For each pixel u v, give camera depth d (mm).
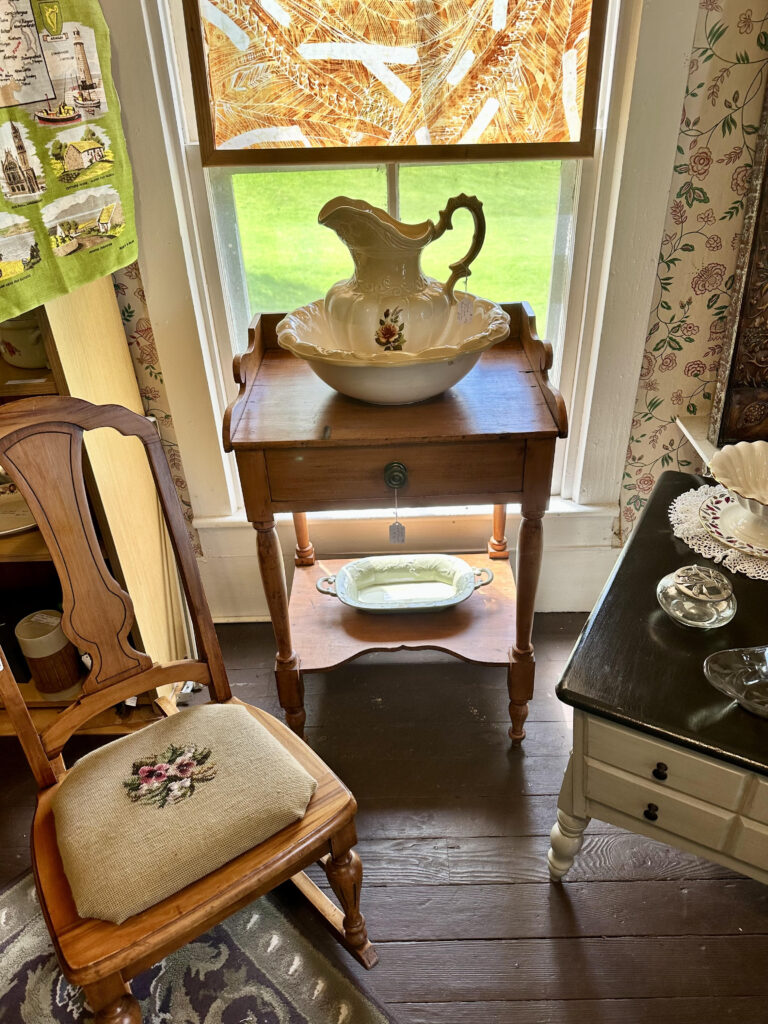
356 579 1837
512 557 2033
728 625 1168
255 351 1502
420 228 1295
